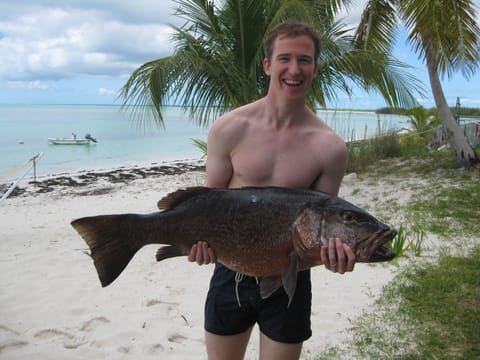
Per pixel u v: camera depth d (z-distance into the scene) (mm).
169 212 2367
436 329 4395
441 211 8852
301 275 2551
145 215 2385
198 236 2332
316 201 2172
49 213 11453
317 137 2443
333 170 2461
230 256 2320
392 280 5734
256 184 2480
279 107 2393
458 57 9930
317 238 2119
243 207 2262
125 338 4551
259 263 2289
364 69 9195
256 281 2516
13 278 6352
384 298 5223
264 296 2289
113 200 13352
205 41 9258
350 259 2062
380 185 11438
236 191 2307
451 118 12273
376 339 4320
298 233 2160
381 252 2094
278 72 2316
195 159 26875
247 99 9188
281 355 2512
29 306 5371
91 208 12133
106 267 2365
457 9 9750
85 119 77688
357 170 13258
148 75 8703
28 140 35812
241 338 2670
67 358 4184
